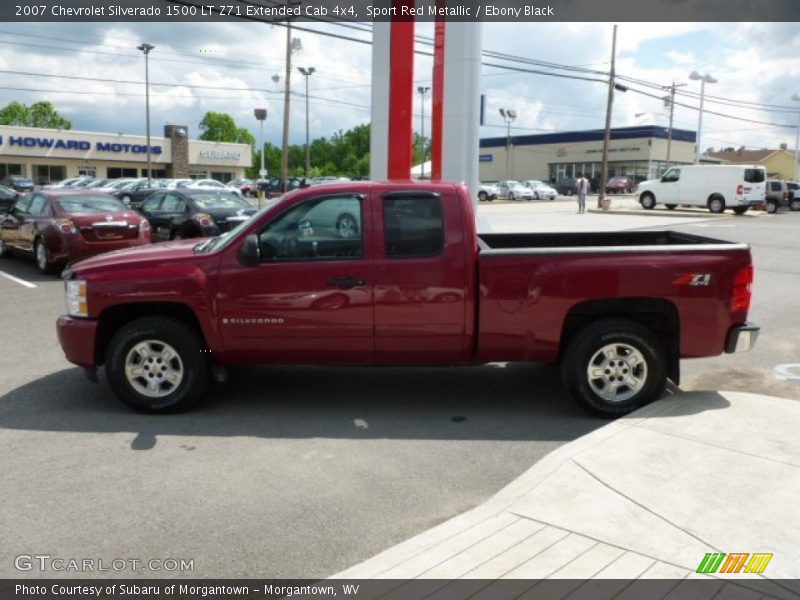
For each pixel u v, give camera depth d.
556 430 5.66
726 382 6.98
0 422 5.80
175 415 5.99
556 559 3.54
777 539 3.72
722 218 31.55
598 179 75.94
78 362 6.03
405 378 7.10
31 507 4.30
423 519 4.16
